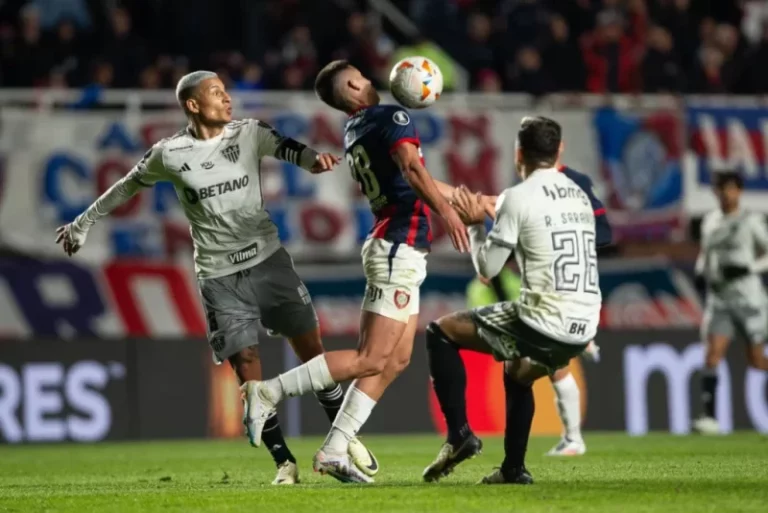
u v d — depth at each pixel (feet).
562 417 118.21
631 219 200.64
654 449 127.13
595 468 96.53
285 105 193.16
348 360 78.43
